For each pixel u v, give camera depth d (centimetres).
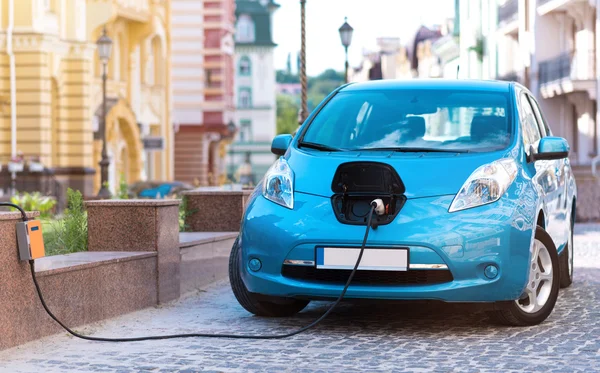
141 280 1019
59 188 3806
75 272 896
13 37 3888
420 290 826
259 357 762
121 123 4725
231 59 7581
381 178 852
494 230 832
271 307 936
